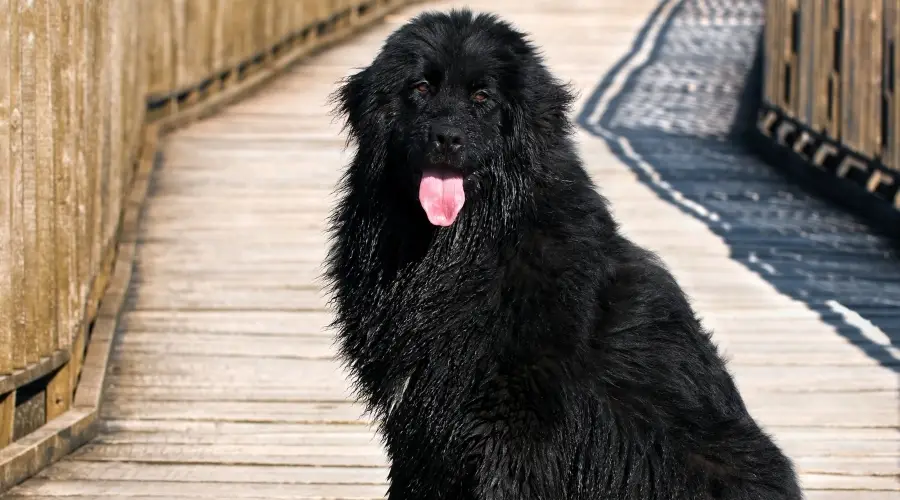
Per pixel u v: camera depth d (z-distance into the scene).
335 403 3.86
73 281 3.69
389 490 3.04
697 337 2.97
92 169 4.01
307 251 5.07
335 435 3.69
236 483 3.44
